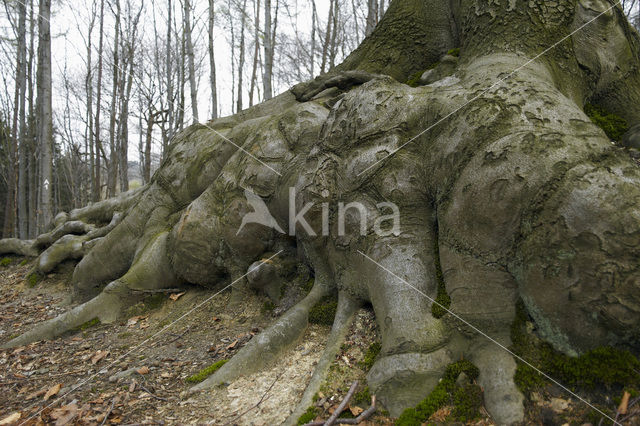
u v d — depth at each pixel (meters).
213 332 4.09
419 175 3.17
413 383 2.52
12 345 4.42
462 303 2.69
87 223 8.08
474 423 2.29
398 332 2.73
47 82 9.62
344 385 2.78
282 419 2.59
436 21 5.56
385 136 3.33
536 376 2.32
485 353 2.53
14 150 16.62
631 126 4.13
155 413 2.82
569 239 2.21
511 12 4.03
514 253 2.50
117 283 4.97
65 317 4.72
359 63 5.82
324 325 3.63
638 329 2.09
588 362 2.24
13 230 16.94
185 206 5.61
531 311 2.47
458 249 2.75
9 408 3.15
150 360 3.69
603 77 4.21
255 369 3.19
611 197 2.13
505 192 2.47
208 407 2.82
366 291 3.32
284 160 4.46
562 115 2.65
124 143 18.58
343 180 3.46
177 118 17.16
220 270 4.86
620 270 2.08
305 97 5.58
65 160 25.41
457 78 3.51
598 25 4.07
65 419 2.81
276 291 4.32
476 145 2.76
